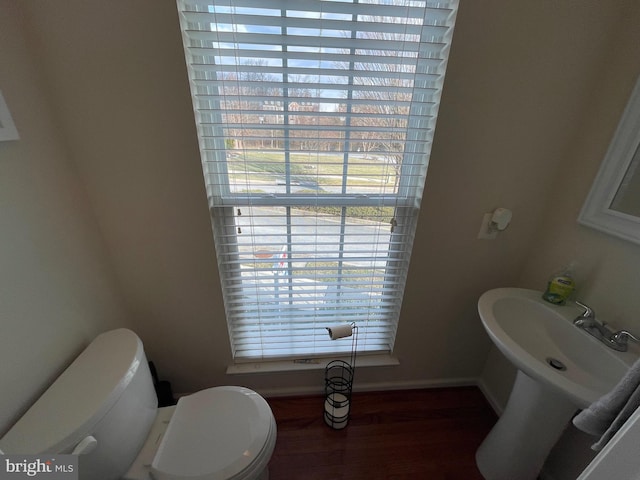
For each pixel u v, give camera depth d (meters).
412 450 1.23
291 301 1.26
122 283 1.12
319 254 1.20
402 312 1.30
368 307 1.33
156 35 0.76
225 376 1.38
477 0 0.79
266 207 1.08
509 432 1.04
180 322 1.23
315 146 0.98
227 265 1.18
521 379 0.97
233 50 0.84
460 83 0.88
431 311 1.31
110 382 0.76
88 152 0.88
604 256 0.89
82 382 0.76
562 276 0.98
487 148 0.99
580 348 0.87
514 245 1.19
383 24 0.83
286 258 1.18
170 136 0.88
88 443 0.65
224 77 0.88
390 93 0.93
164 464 0.80
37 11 0.71
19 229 0.71
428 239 1.14
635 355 0.77
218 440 0.86
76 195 0.90
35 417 0.67
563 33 0.85
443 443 1.26
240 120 0.93
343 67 0.90
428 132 0.98
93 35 0.75
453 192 1.05
